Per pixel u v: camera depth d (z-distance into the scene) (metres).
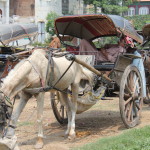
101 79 9.34
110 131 9.48
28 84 7.92
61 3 44.09
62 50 9.01
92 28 11.26
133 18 42.22
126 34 10.04
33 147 8.05
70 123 9.22
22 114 11.99
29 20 41.88
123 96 9.35
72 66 8.99
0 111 6.84
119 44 10.45
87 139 8.72
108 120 10.93
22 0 45.47
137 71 10.15
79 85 9.90
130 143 7.40
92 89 9.41
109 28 10.86
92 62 9.86
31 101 14.90
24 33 17.61
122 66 10.03
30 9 45.41
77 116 11.61
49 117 11.47
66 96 9.29
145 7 56.03
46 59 8.26
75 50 11.04
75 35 11.38
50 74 8.32
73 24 10.90
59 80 8.61
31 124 10.38
